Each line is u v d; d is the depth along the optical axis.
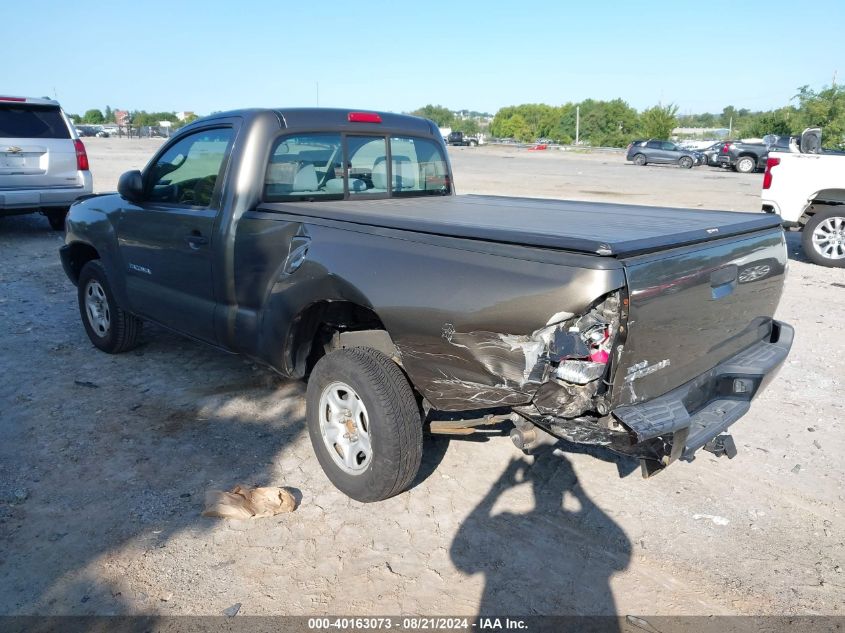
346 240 3.39
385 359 3.33
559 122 96.06
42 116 10.27
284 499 3.44
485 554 3.16
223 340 4.26
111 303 5.29
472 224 3.05
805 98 44.88
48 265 8.88
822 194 9.70
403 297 3.08
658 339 2.77
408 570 3.04
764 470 3.96
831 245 9.77
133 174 4.62
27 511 3.38
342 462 3.53
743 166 33.00
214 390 4.88
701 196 19.11
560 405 2.75
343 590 2.91
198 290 4.36
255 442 4.14
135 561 3.04
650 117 70.88
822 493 3.73
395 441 3.20
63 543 3.14
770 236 3.49
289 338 3.74
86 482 3.65
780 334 3.81
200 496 3.56
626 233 2.82
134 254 4.87
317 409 3.57
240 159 4.01
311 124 4.27
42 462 3.84
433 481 3.77
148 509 3.42
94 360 5.44
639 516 3.49
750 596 2.93
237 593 2.87
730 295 3.20
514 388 2.81
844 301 7.75
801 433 4.43
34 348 5.68
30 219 12.98
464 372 2.96
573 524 3.41
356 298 3.28
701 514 3.52
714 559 3.17
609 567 3.10
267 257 3.80
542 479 3.81
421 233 3.12
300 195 4.27
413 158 5.09
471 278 2.85
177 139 4.62
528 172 29.70
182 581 2.93
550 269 2.61
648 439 2.71
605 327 2.62
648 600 2.90
